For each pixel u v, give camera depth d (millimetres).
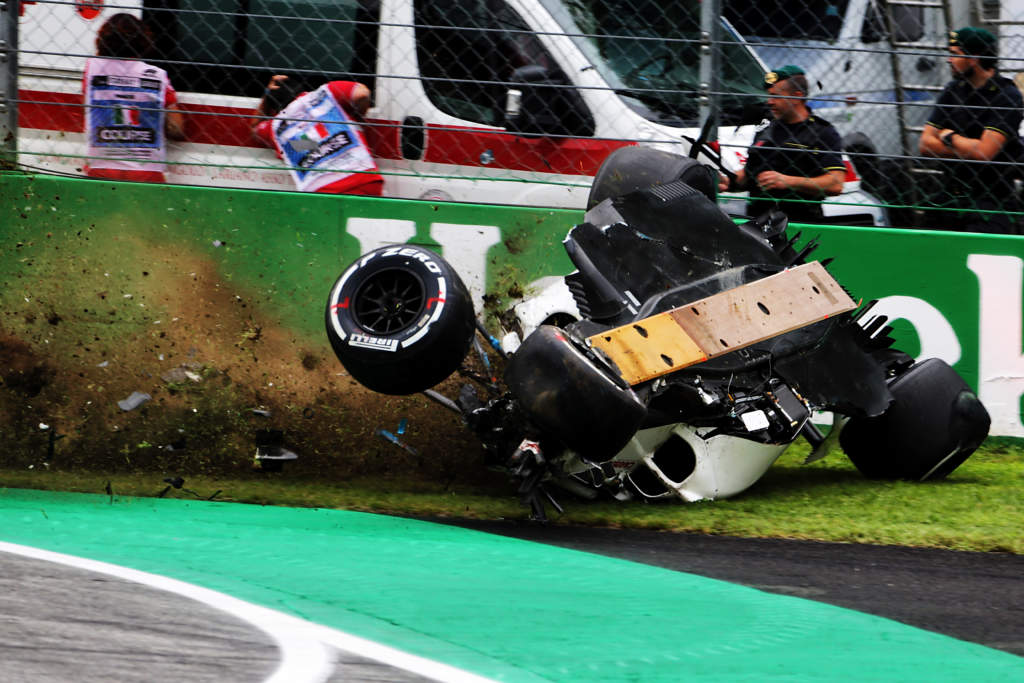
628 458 14242
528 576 11047
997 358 18625
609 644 8914
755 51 20312
